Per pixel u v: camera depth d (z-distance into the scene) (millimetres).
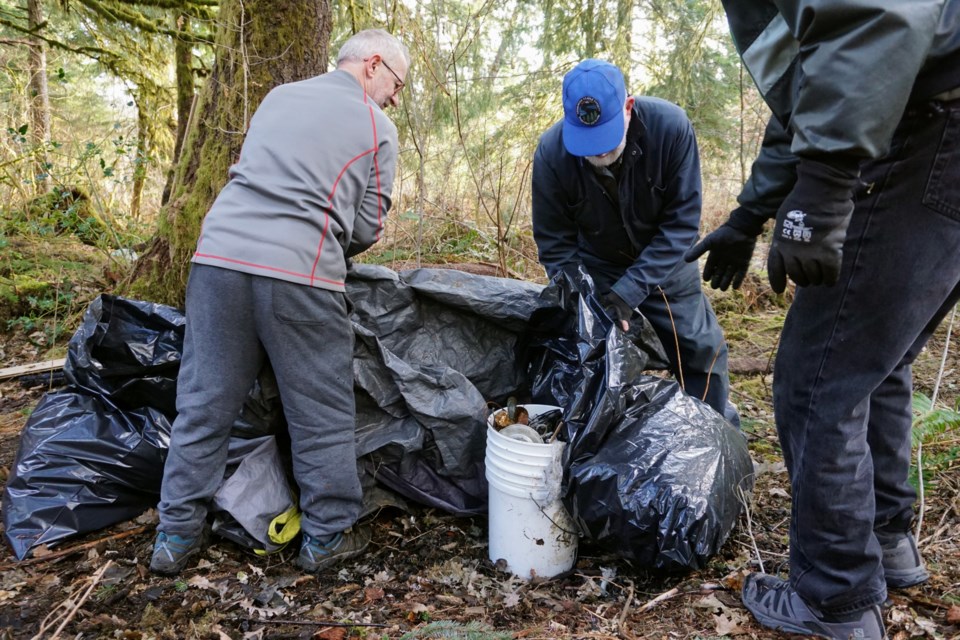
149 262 3482
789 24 1245
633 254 2691
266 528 2154
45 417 2250
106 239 5305
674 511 1897
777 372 1604
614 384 2086
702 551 1893
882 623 1601
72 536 2150
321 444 2057
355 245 2186
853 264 1399
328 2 3359
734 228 1730
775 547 2150
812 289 1480
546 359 2504
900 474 1708
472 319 2574
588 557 2213
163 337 2275
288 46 3246
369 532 2320
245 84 3066
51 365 3557
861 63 1130
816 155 1202
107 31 6273
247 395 2066
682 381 2754
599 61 2232
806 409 1509
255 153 1975
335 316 2012
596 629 1812
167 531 2004
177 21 6277
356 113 2031
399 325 2492
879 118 1136
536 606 1944
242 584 2014
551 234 2734
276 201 1915
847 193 1238
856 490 1494
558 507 2041
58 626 1765
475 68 6000
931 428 2236
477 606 1947
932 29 1128
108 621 1800
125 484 2230
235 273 1889
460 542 2314
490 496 2143
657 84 7258
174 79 7734
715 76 7098
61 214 5312
